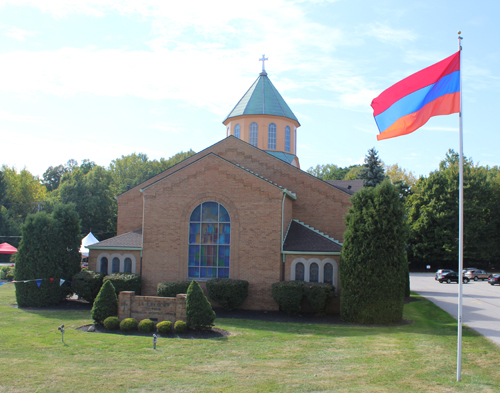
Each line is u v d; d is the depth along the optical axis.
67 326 19.88
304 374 12.58
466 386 11.23
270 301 25.56
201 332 18.69
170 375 12.34
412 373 12.56
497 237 71.81
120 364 13.45
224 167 27.17
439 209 70.25
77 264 28.11
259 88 37.94
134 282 26.69
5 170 92.12
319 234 27.39
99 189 82.75
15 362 13.39
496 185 74.50
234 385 11.42
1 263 68.06
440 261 74.31
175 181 27.88
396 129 14.55
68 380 11.59
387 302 21.77
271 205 26.22
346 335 18.73
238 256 26.36
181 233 27.50
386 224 22.08
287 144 37.66
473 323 21.22
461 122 13.27
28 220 26.38
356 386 11.32
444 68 13.98
